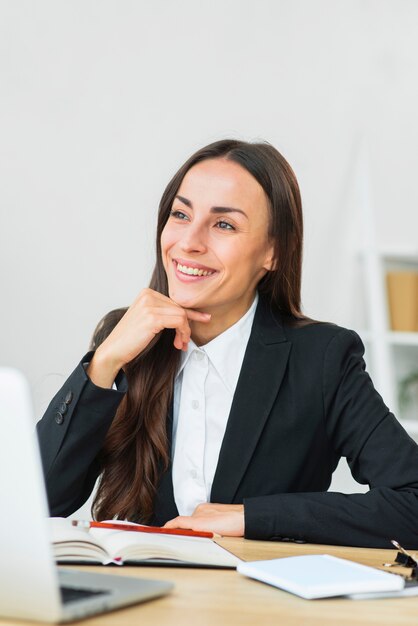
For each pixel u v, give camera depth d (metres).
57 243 3.63
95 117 3.75
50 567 0.85
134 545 1.23
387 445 1.84
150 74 3.91
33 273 3.57
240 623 0.92
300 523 1.60
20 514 0.85
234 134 4.18
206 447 1.91
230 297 1.90
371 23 4.72
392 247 4.66
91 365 1.79
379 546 1.64
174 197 1.98
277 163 1.94
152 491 1.87
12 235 3.52
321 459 1.93
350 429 1.89
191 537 1.40
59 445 1.74
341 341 1.95
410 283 4.66
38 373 3.56
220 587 1.12
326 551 1.51
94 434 1.75
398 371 4.72
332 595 1.08
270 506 1.62
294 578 1.11
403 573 1.29
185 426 1.92
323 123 4.51
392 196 4.75
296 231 1.98
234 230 1.89
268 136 4.30
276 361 1.92
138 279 3.86
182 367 1.94
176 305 1.84
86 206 3.71
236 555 1.41
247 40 4.23
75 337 3.67
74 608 0.88
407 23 4.87
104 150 3.77
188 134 4.02
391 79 4.79
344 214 4.58
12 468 0.85
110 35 3.79
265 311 2.01
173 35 3.98
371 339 4.56
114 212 3.79
